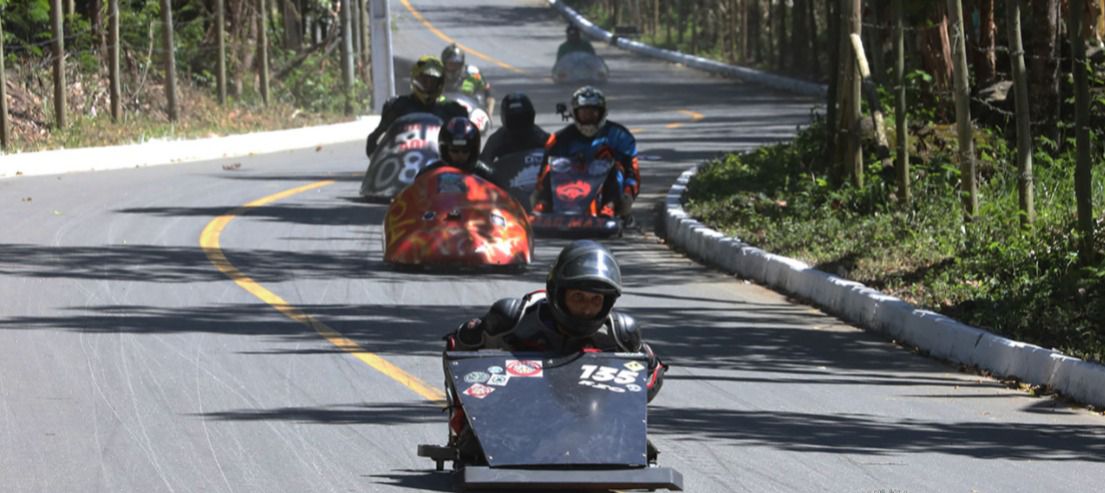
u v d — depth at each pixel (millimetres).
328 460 30734
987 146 70000
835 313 51438
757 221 66312
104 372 38531
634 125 139500
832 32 75688
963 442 34219
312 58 144375
